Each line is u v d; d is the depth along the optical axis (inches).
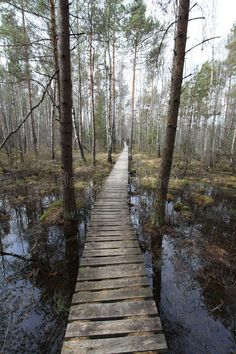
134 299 112.7
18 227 237.9
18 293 140.1
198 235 220.2
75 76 700.0
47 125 1285.7
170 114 195.9
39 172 463.5
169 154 207.2
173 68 185.0
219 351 105.2
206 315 125.6
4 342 107.1
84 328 93.6
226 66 706.8
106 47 561.6
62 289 144.2
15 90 848.9
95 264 143.9
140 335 90.7
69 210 230.2
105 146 1087.0
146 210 286.0
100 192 334.0
